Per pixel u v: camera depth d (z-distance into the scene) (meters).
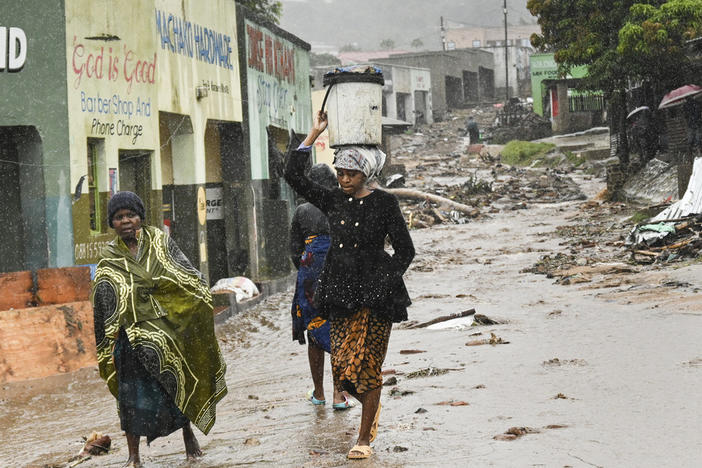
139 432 9.34
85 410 14.19
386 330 9.27
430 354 15.24
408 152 101.62
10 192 20.64
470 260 33.62
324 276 9.50
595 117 97.19
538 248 35.47
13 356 16.70
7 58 19.59
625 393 10.40
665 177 45.19
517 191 63.31
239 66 32.44
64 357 17.42
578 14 47.69
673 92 42.59
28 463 10.54
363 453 8.73
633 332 14.80
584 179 70.88
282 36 38.84
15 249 20.72
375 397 9.02
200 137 28.16
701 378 10.79
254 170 33.34
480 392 11.35
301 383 14.48
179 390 9.36
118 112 22.73
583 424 9.12
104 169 22.19
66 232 20.48
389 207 9.30
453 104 145.25
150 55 24.42
